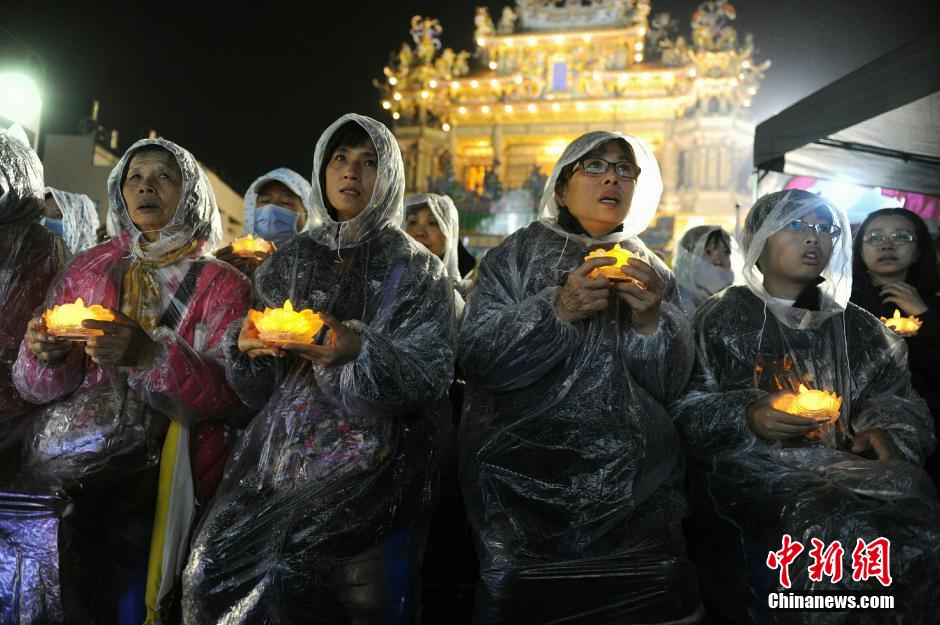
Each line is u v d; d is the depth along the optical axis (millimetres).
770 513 2363
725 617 2520
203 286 2582
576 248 2471
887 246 3541
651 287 2145
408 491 2232
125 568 2482
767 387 2576
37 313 2604
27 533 2408
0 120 8633
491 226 22391
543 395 2314
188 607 2100
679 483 2457
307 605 2055
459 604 2980
